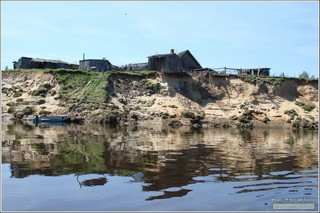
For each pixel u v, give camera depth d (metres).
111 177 13.37
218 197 11.10
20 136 26.27
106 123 43.19
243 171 14.86
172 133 32.69
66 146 21.14
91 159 16.88
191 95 52.12
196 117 46.06
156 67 57.06
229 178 13.56
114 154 18.50
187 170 14.82
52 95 51.28
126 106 48.16
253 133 35.81
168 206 10.23
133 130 34.81
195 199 10.87
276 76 57.69
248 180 13.28
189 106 49.62
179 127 41.31
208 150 21.00
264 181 13.16
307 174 14.42
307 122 46.25
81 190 11.66
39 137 25.89
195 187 12.17
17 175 13.50
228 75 55.16
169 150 20.55
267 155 19.59
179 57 56.50
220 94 53.03
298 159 18.28
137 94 50.75
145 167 15.27
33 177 13.23
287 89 55.78
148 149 20.78
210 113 48.50
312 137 32.53
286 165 16.42
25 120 45.12
